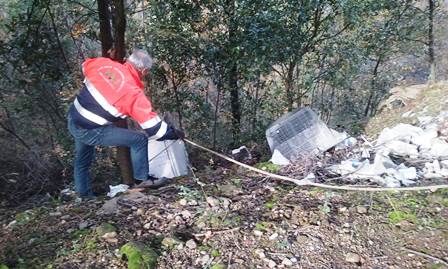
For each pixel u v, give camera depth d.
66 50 8.23
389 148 4.71
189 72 8.45
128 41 8.07
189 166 5.49
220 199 3.81
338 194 3.89
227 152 7.68
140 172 4.41
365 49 11.20
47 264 3.05
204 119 8.81
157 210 3.69
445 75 14.48
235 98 8.80
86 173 4.66
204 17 7.79
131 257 3.00
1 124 7.86
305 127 4.91
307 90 9.54
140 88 4.05
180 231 3.39
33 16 7.30
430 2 12.95
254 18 7.58
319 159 4.65
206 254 3.13
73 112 4.18
